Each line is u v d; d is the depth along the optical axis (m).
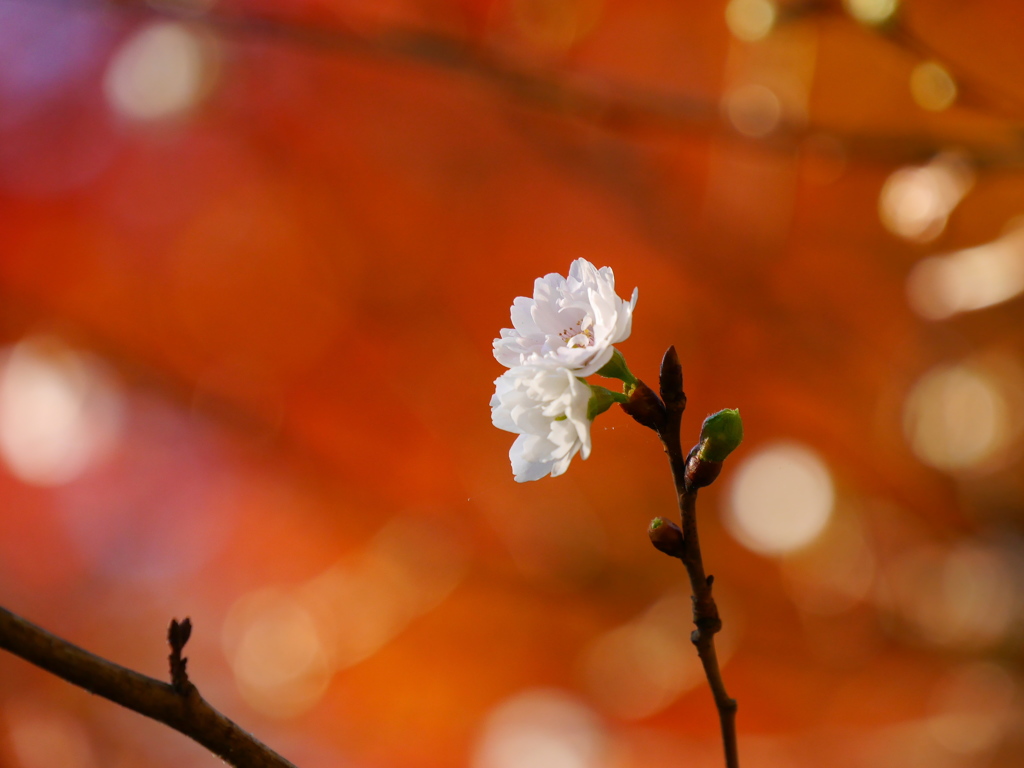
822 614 1.70
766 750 1.63
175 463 2.15
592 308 0.78
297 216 2.04
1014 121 0.98
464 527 1.98
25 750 1.79
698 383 1.82
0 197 2.02
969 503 1.56
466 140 1.89
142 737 1.83
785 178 1.57
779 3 0.99
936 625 1.59
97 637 2.13
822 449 1.70
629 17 1.54
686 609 1.81
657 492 1.87
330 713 1.97
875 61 1.31
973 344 1.52
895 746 1.52
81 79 1.95
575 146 1.79
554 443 0.77
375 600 1.99
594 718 1.80
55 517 2.13
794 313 1.67
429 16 1.49
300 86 1.91
